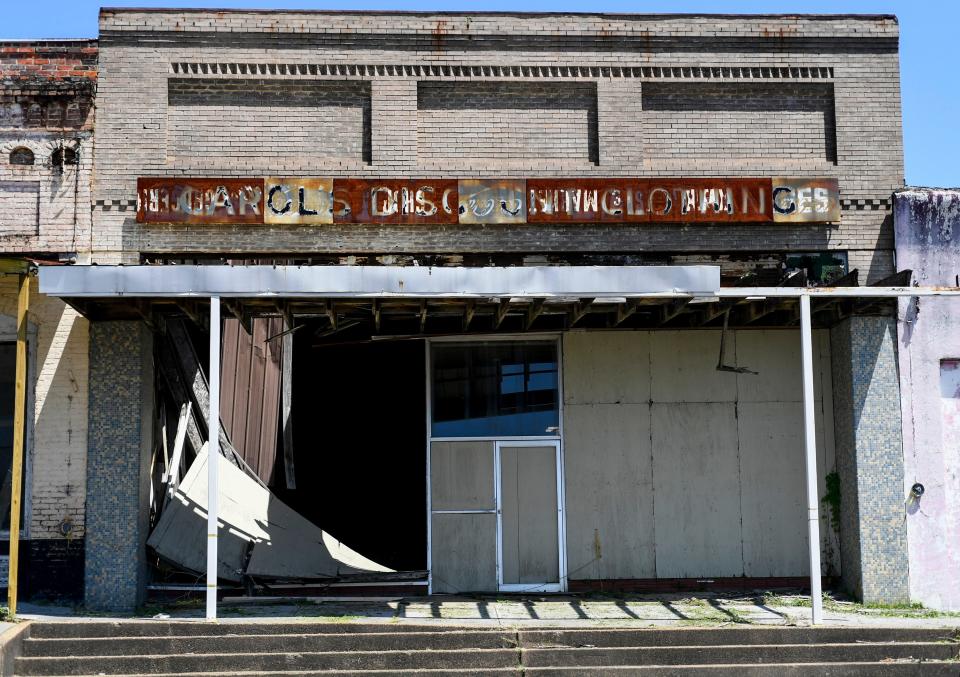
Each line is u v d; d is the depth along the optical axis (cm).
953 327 1409
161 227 1370
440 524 1438
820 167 1444
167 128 1390
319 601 1343
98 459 1299
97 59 1384
